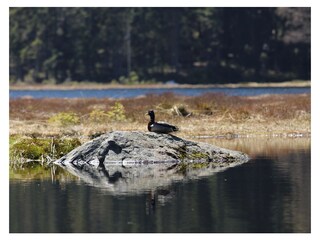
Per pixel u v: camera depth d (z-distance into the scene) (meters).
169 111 66.81
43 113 74.12
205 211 28.66
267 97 91.88
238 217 27.75
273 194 31.66
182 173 37.59
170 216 27.92
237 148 47.69
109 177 36.88
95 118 63.78
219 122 62.56
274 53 174.38
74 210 29.03
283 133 57.16
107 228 26.39
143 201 30.58
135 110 70.12
